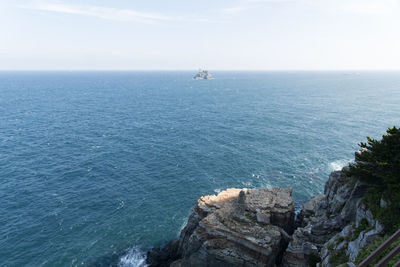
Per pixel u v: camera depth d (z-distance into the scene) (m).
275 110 165.38
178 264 42.12
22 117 140.38
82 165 81.00
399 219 26.70
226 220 40.31
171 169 78.50
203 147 96.50
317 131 116.19
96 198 63.69
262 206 43.22
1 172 75.00
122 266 45.31
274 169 78.06
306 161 83.56
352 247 29.61
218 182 70.94
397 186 28.61
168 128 122.31
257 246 35.69
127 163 82.81
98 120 137.12
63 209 59.25
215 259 37.84
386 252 24.12
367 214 31.09
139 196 64.75
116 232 52.88
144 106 181.88
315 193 65.38
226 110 166.25
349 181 41.06
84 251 48.12
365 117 142.75
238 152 91.25
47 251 47.75
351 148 94.94
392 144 34.00
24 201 61.78
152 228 54.16
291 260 37.91
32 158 85.31
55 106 176.62
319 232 39.28
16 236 50.84
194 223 45.34
